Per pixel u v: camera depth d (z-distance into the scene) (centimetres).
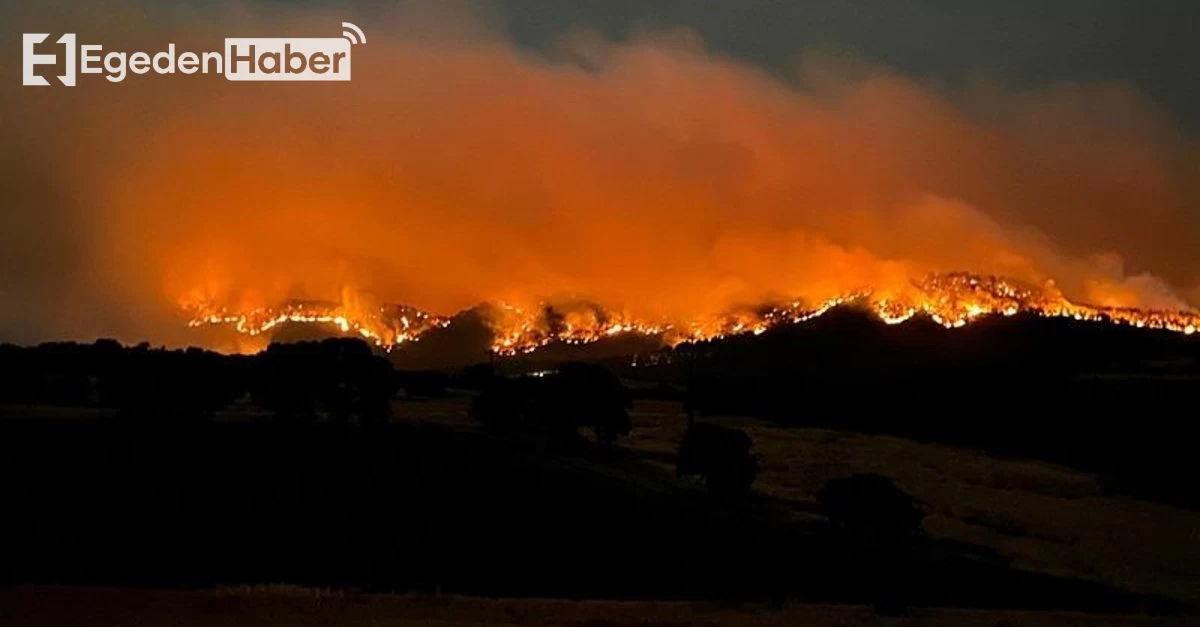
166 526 4906
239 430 6581
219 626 2859
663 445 8556
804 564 4856
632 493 6106
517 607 3238
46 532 4709
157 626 2844
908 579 4738
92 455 5900
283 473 5825
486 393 8112
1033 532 6938
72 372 7588
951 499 7788
